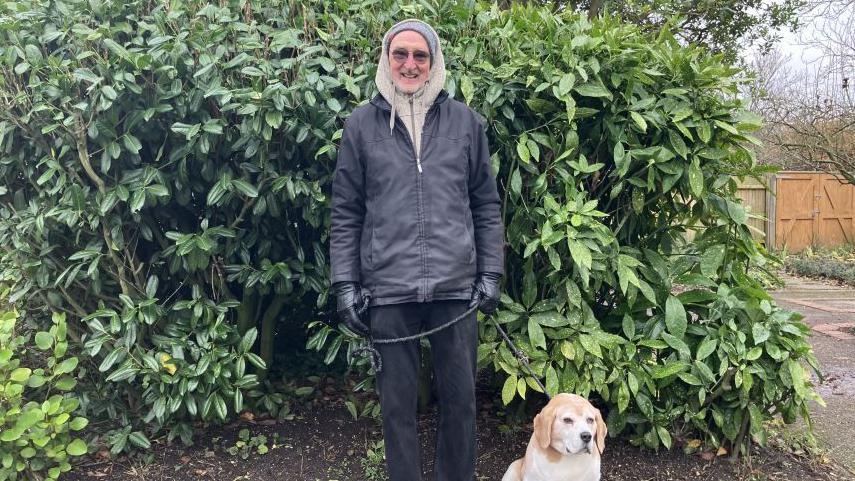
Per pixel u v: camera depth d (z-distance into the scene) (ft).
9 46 8.87
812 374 15.43
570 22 10.73
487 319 9.57
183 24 9.01
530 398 10.99
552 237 8.82
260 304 11.30
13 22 8.82
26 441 8.28
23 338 9.25
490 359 9.63
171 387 9.86
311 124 9.05
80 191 8.96
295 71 9.23
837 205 40.78
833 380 14.97
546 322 9.50
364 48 9.35
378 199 7.59
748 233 10.50
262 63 8.86
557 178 9.48
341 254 7.81
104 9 8.93
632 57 9.23
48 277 9.75
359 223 7.96
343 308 7.73
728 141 9.93
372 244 7.61
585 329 9.48
